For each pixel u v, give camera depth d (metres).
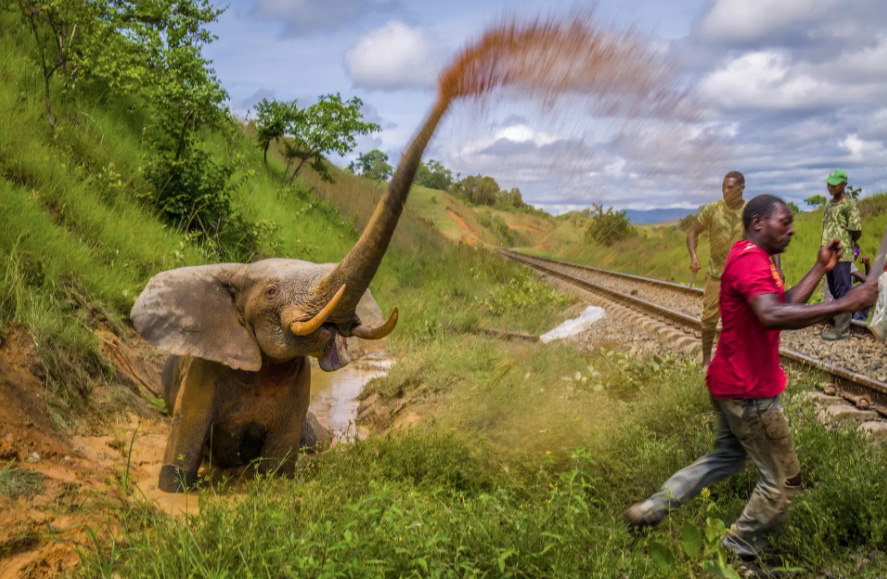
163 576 3.20
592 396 6.35
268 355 4.79
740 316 3.62
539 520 3.58
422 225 43.78
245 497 4.37
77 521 4.08
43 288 6.71
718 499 4.28
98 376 6.36
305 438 6.00
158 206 11.25
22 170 8.54
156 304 4.71
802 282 3.88
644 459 4.73
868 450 4.62
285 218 16.05
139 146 12.38
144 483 5.04
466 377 8.02
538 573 3.24
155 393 7.21
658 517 3.81
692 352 9.74
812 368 7.82
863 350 8.84
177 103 11.67
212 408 4.96
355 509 3.51
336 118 21.66
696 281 24.47
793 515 3.94
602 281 26.08
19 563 3.63
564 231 42.66
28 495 4.17
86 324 6.93
